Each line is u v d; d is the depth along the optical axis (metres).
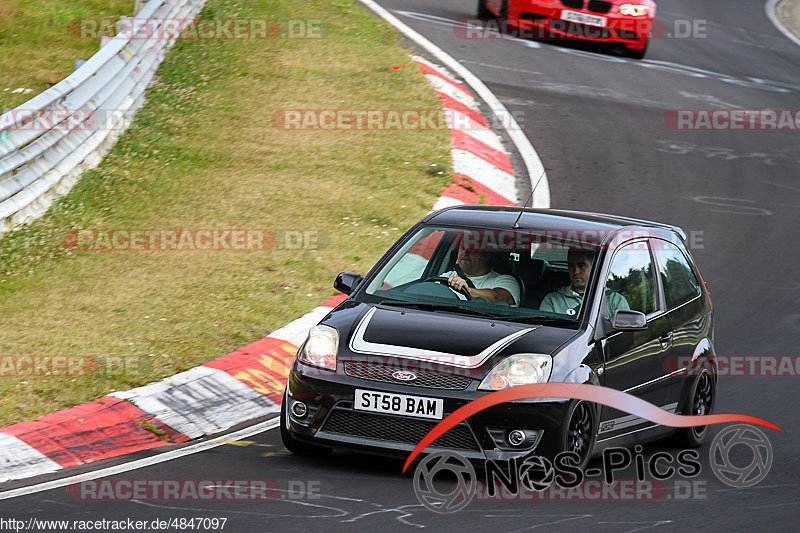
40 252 37.41
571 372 21.69
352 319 23.08
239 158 49.66
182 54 62.56
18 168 39.62
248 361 29.30
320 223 43.12
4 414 24.47
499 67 68.56
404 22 76.25
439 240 25.31
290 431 22.39
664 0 106.06
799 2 114.44
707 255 44.16
